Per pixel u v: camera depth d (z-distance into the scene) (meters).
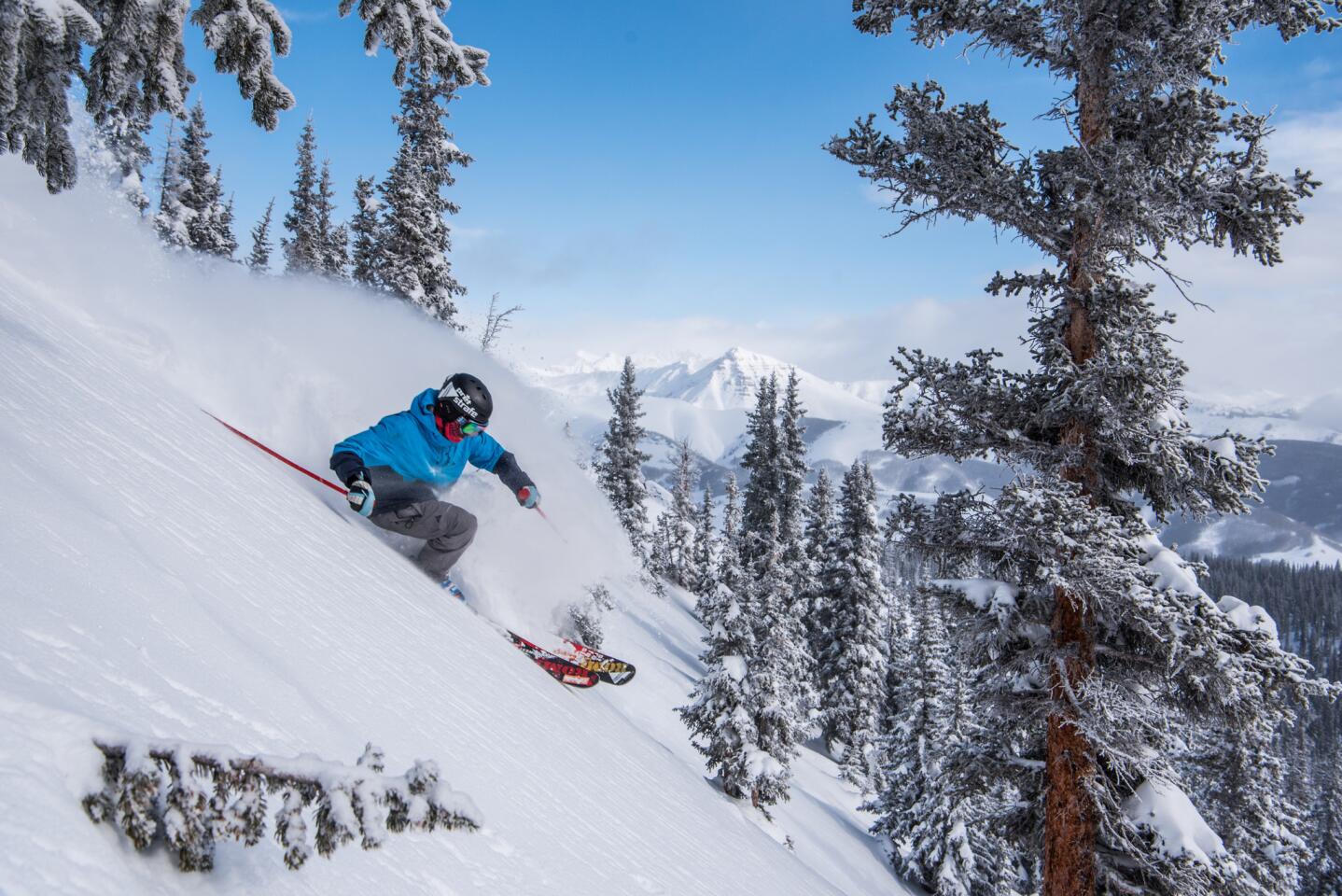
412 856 1.97
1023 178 9.12
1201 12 7.98
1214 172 8.30
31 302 5.24
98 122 4.18
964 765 9.62
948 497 9.20
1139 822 8.53
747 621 20.14
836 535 40.88
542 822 2.99
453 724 3.15
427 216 27.06
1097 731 8.07
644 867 3.51
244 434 5.77
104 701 1.48
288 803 1.20
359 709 2.53
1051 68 9.12
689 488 61.78
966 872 25.52
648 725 24.08
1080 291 8.62
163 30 4.11
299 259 48.75
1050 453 8.77
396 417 5.66
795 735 20.38
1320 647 159.62
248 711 1.89
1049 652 8.54
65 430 3.00
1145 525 8.91
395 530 5.75
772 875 6.68
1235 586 179.50
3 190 6.51
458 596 6.19
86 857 1.09
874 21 9.10
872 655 39.16
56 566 1.87
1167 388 8.20
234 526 3.36
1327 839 47.84
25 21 3.54
